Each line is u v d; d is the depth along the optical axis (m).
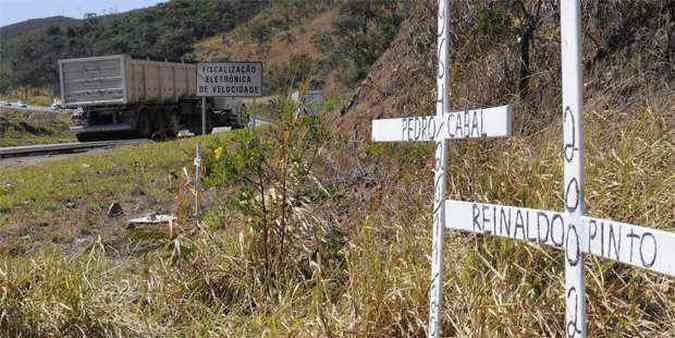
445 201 3.86
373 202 5.89
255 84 12.05
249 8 82.44
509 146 5.27
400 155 6.93
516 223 3.32
